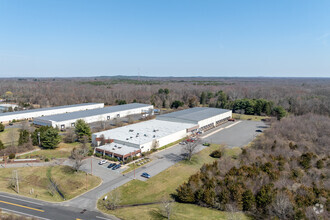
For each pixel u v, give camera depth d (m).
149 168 60.91
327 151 70.44
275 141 73.19
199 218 38.47
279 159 59.16
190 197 43.94
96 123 108.69
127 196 47.53
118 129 88.06
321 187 47.59
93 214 40.66
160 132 84.31
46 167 60.41
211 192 42.78
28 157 66.50
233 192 41.97
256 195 42.09
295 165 57.22
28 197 46.09
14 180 52.41
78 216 39.88
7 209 41.22
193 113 114.38
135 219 38.69
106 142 74.25
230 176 46.50
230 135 94.12
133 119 115.38
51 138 73.69
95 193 48.34
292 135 83.31
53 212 40.97
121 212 41.34
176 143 82.94
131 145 71.25
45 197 46.44
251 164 55.94
